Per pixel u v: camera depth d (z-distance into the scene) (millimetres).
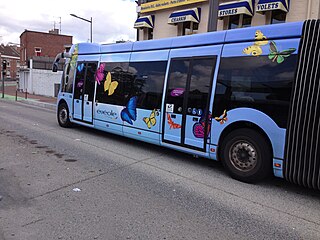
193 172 5871
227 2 13336
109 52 8539
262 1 11773
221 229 3605
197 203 4355
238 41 5566
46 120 12281
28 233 3301
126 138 9016
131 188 4844
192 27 15180
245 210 4188
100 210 3959
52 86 30703
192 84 6160
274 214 4098
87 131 9930
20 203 4078
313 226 3787
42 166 5805
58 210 3902
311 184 4605
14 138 8297
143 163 6371
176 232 3475
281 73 4895
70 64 10172
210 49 5957
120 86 7961
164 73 6781
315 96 4531
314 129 4535
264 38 5176
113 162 6344
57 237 3240
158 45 7105
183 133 6301
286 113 4805
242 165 5375
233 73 5516
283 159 4852
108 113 8336
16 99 23359
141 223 3652
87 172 5578
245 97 5316
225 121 5574
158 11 17078
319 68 4508
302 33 4730
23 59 50031
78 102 9578
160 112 6785
